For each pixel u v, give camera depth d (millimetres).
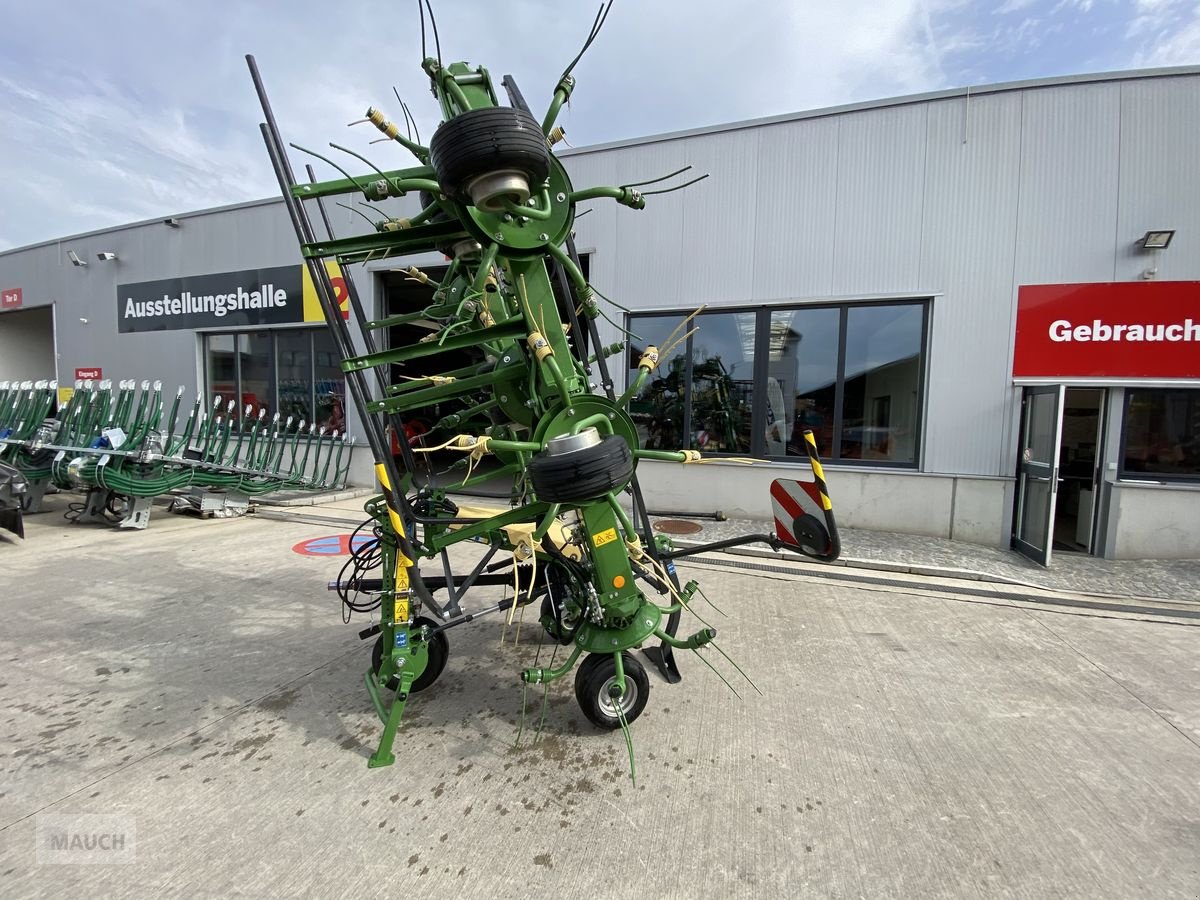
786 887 1900
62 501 8734
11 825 2131
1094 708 3061
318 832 2121
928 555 5855
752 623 4211
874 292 6711
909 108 6473
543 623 3428
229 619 4160
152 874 1915
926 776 2484
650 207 7539
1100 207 6004
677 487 7645
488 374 2793
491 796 2334
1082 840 2121
